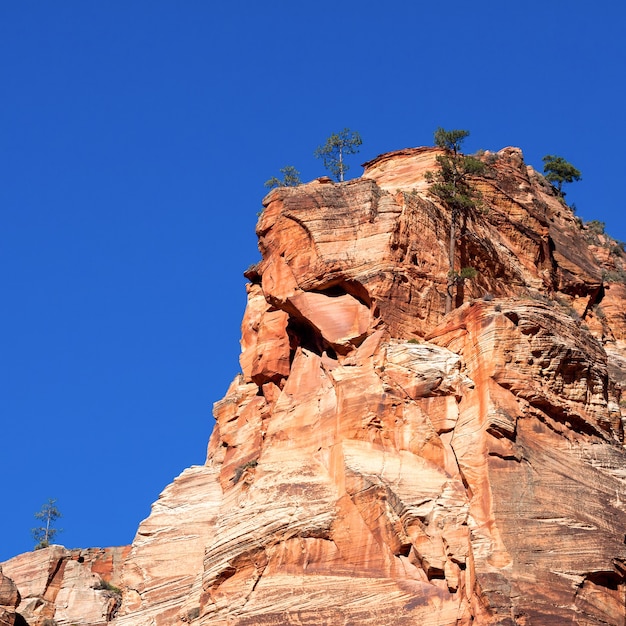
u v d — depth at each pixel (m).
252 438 110.25
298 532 87.81
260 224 104.50
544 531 81.44
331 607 84.25
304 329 101.56
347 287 98.81
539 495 82.94
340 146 118.50
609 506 83.75
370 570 84.88
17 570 125.19
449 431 88.19
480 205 110.81
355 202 101.56
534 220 117.69
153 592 105.12
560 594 78.94
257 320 117.00
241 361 116.88
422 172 114.31
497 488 82.81
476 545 80.69
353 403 91.31
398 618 82.19
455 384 89.19
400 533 84.44
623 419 95.88
